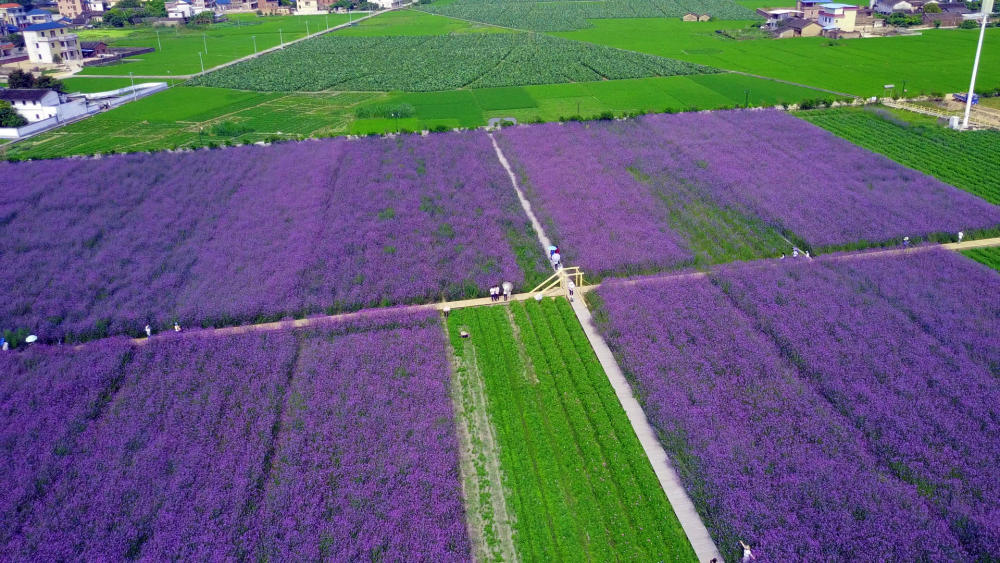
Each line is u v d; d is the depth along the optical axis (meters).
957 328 58.47
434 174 97.81
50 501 43.88
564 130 115.62
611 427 50.12
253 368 56.56
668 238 77.56
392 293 68.06
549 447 48.81
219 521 42.06
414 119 127.88
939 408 49.28
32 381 55.28
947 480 43.16
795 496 42.25
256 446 47.97
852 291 64.62
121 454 47.59
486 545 41.66
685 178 94.25
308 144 112.19
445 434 49.03
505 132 115.69
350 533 41.06
